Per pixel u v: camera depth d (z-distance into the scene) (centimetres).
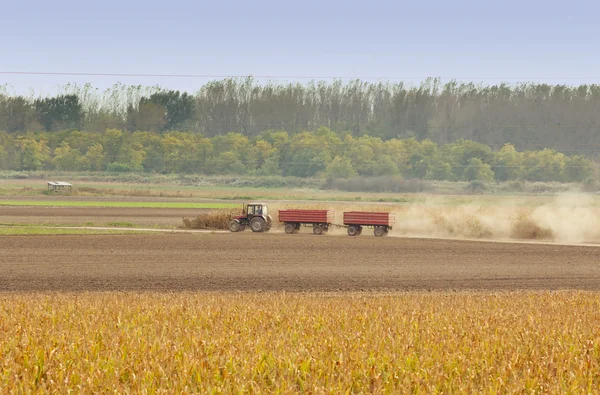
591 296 8588
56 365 3894
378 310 6494
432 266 12419
